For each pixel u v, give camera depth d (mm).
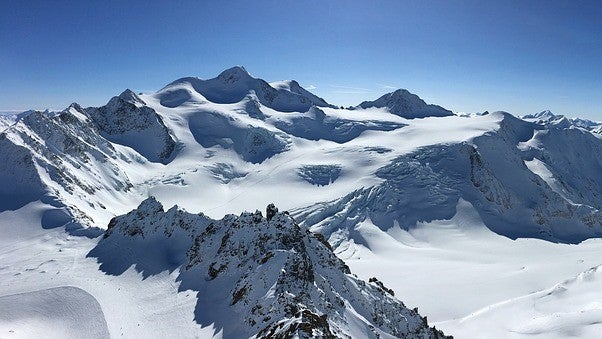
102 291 71938
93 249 92250
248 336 49344
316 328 44344
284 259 59500
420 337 66062
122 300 68188
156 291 69812
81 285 74688
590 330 77062
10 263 89250
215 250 75438
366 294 67562
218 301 61219
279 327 45625
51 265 85688
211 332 54000
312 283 59375
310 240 73500
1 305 70312
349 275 71125
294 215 165000
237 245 71188
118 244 90875
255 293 57125
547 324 83625
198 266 74188
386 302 68312
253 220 75250
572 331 78625
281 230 69312
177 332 55844
